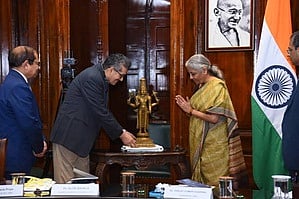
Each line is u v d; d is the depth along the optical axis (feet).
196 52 14.20
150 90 16.35
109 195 7.45
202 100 11.39
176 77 14.39
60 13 14.99
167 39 16.21
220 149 11.39
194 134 11.63
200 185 7.36
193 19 14.17
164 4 16.22
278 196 6.77
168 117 16.07
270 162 11.79
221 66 14.02
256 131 11.87
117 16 16.03
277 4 11.81
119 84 15.79
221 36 13.98
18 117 9.66
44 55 15.21
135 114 16.48
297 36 8.97
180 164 11.73
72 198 7.25
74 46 15.21
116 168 14.44
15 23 15.40
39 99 15.24
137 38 16.52
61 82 14.03
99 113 10.84
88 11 15.40
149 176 14.78
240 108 13.88
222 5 13.93
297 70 12.29
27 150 10.11
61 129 10.96
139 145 11.78
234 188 8.14
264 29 11.89
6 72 15.43
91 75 10.85
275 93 11.71
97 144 14.51
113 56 10.89
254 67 13.70
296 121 8.67
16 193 7.34
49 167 13.82
